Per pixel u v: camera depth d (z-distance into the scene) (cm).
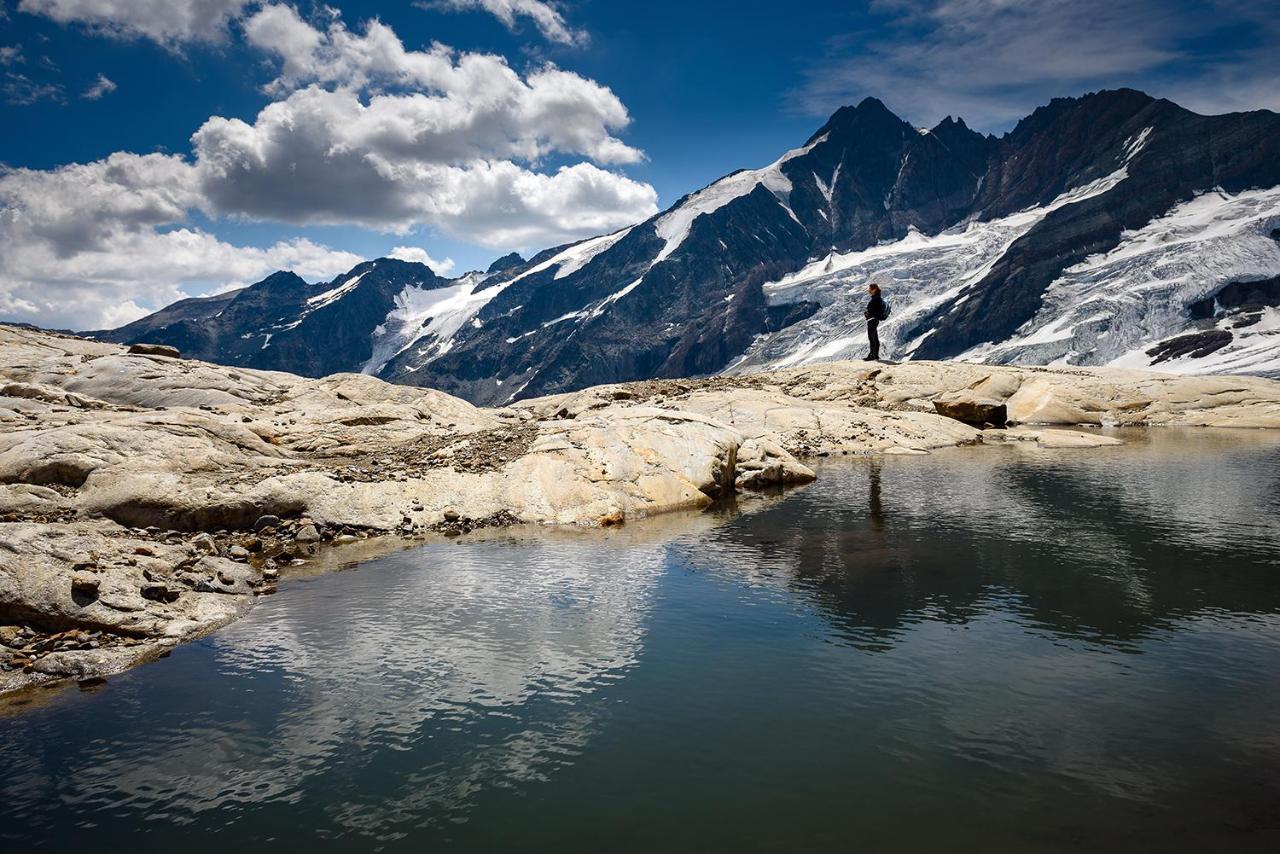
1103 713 1012
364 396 3775
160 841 770
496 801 838
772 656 1236
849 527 2177
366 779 887
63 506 1923
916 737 961
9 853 747
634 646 1288
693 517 2394
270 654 1270
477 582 1672
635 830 778
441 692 1120
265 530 2052
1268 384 5241
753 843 751
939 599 1504
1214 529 2042
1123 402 5069
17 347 3691
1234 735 945
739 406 4428
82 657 1219
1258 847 723
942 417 4491
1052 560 1767
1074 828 762
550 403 4741
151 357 3712
